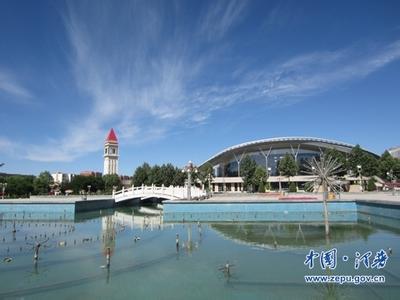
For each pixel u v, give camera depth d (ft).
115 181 331.36
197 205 131.13
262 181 252.21
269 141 315.17
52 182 337.93
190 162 154.40
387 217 101.96
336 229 90.43
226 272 51.80
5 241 82.74
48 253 67.87
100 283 47.91
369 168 240.32
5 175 409.90
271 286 44.96
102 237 86.79
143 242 78.84
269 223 107.96
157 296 42.24
